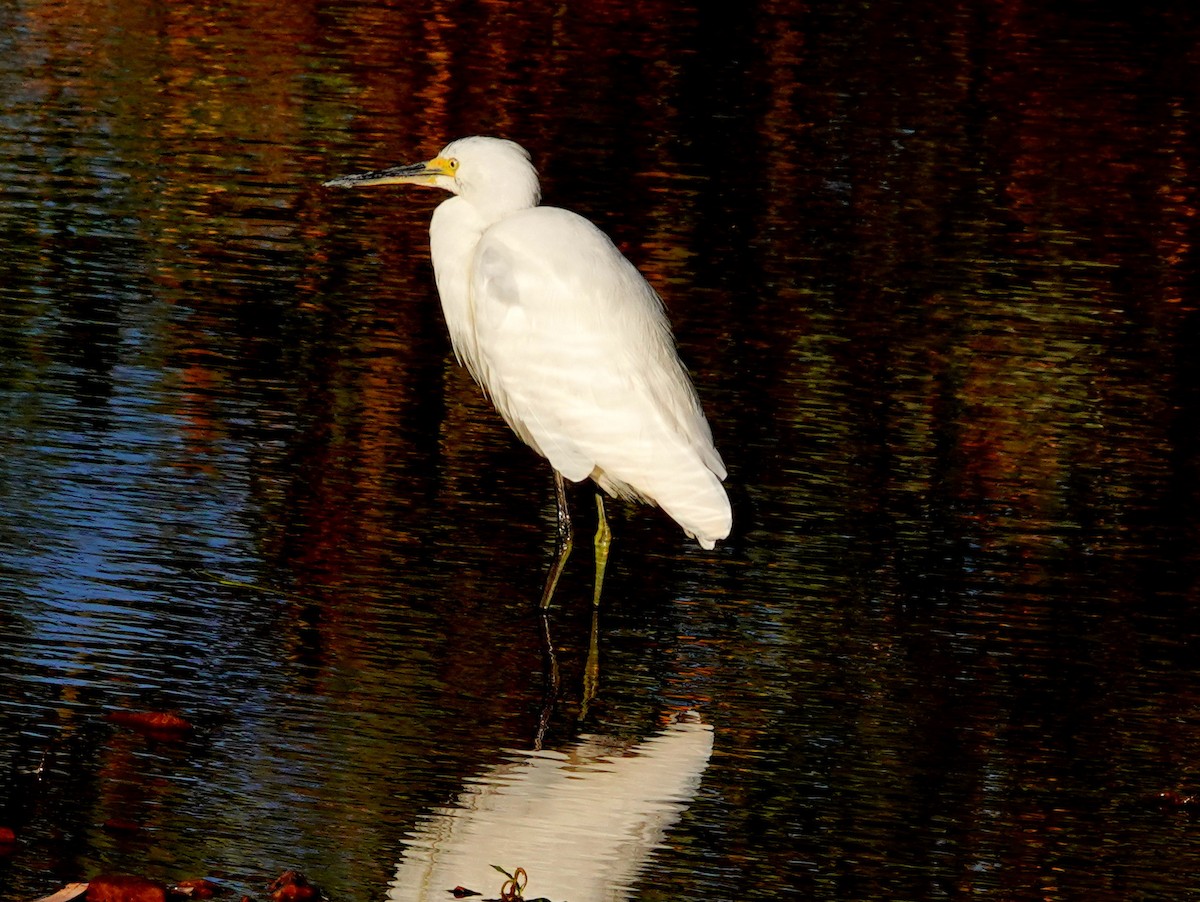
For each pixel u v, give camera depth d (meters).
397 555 11.16
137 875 7.25
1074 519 12.62
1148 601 11.30
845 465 13.27
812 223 19.67
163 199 18.72
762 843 8.03
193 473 12.08
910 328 16.61
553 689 9.53
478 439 13.32
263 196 19.22
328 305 15.99
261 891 7.23
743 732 9.19
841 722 9.39
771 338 15.97
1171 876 7.98
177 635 9.71
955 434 14.12
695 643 10.29
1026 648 10.50
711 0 32.06
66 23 26.72
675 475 10.74
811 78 26.61
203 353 14.46
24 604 9.89
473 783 8.39
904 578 11.41
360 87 24.33
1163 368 16.14
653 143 22.45
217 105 22.83
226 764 8.34
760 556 11.62
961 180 21.92
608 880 7.59
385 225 18.64
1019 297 17.86
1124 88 27.41
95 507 11.34
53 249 16.73
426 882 7.42
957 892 7.71
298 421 13.26
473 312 11.30
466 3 30.44
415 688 9.38
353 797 8.13
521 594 10.80
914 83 26.77
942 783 8.77
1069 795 8.73
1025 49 29.80
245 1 29.23
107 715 8.71
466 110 23.45
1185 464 13.86
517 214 11.09
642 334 10.83
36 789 7.93
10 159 19.56
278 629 9.94
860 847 8.06
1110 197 21.72
